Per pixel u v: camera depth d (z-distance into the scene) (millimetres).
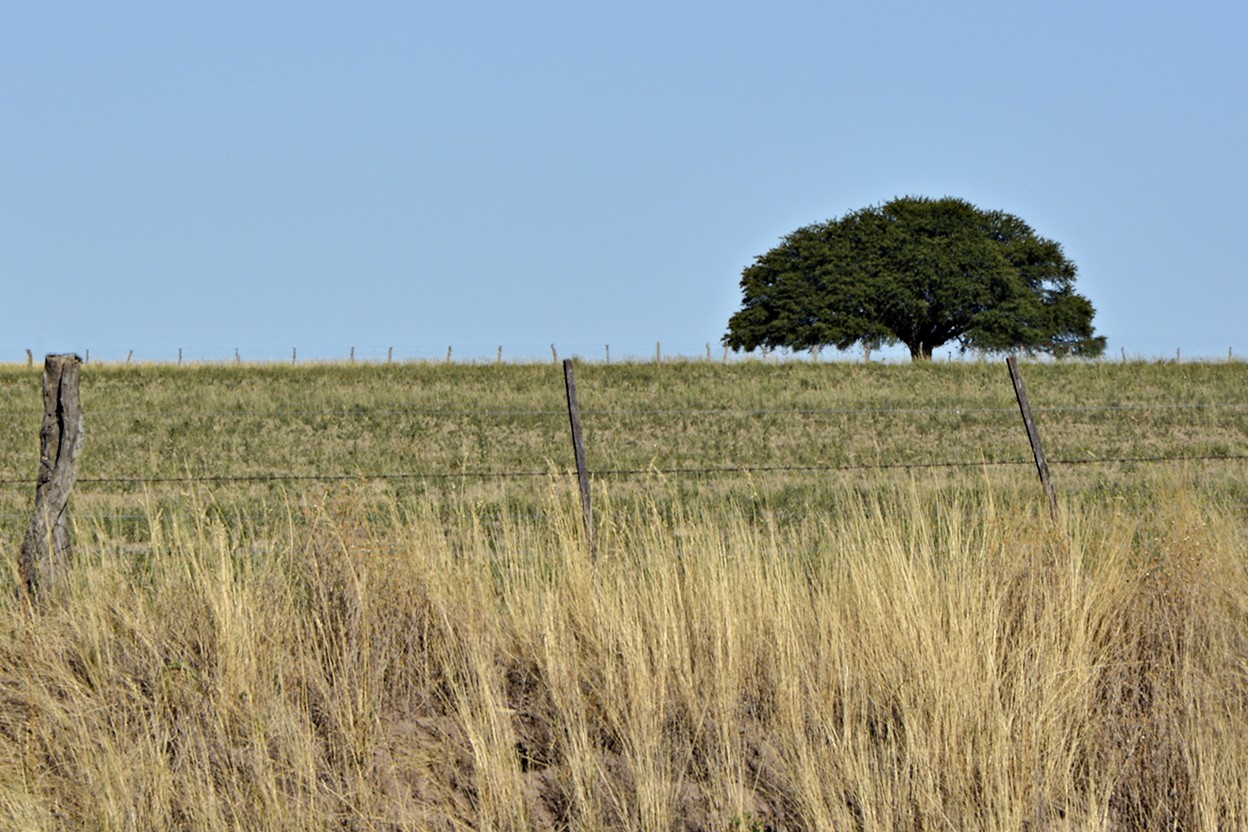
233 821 16500
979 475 49938
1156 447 76562
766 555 25375
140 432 79625
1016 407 95812
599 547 25203
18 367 137500
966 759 17953
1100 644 22797
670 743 19062
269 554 23469
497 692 19844
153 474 61844
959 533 25922
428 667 21297
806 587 23719
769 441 80125
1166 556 24969
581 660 21234
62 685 19703
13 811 16406
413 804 17609
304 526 25484
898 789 17234
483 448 76562
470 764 18609
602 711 20047
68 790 17422
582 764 17828
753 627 22016
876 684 20203
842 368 124438
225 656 20172
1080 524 28500
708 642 21547
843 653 20703
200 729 18562
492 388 111688
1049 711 19141
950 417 89688
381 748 18812
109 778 16812
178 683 19891
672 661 20781
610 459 72812
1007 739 18141
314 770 17516
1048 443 78875
